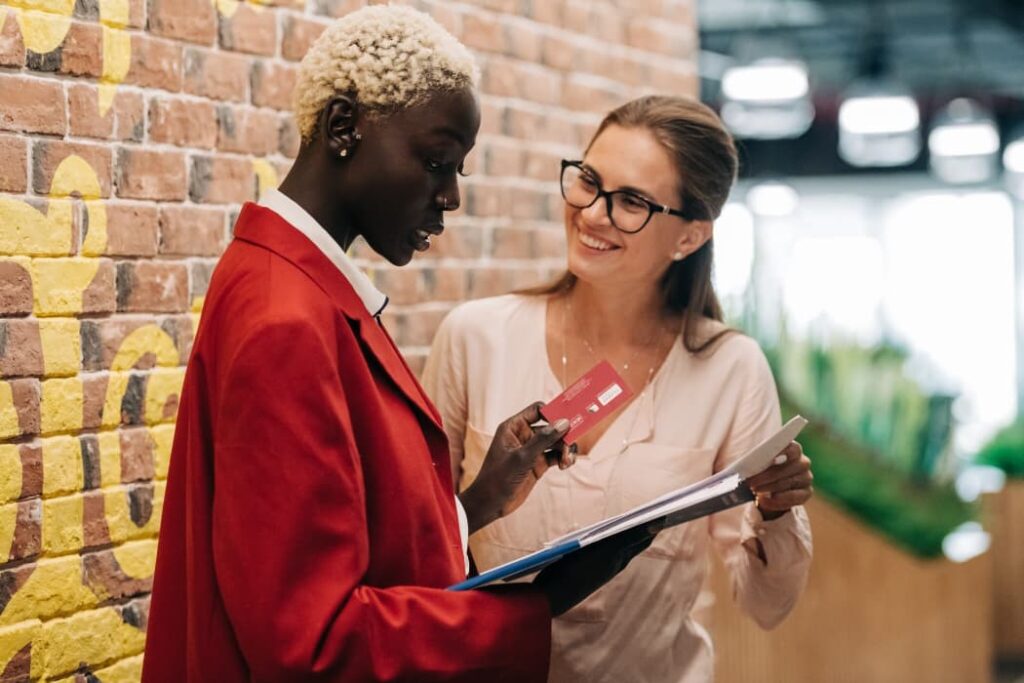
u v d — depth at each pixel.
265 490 1.42
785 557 2.31
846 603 5.23
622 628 2.28
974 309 16.52
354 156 1.58
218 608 1.53
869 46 13.02
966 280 16.50
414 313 3.04
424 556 1.61
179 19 2.38
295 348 1.46
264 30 2.58
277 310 1.48
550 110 3.49
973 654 6.26
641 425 2.32
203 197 2.44
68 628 2.16
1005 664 7.32
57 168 2.13
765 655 4.73
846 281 16.84
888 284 16.77
